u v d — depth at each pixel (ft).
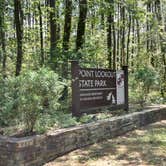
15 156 17.60
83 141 23.29
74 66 26.32
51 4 42.73
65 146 21.44
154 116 34.53
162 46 59.21
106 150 22.62
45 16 56.85
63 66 34.99
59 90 21.36
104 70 29.86
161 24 59.67
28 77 20.20
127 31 78.59
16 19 39.70
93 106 28.32
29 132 20.20
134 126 30.19
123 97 32.45
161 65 58.34
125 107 32.53
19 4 40.27
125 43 81.76
